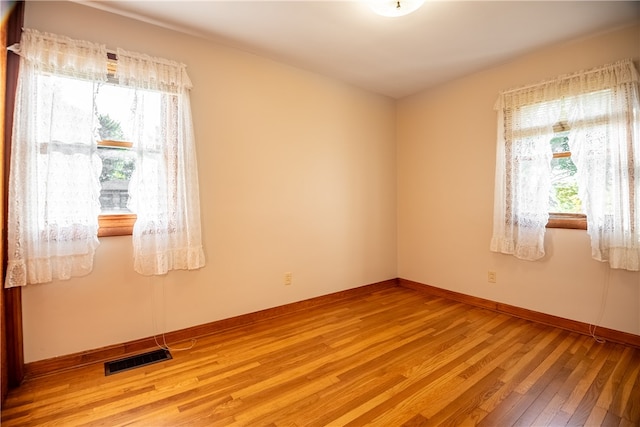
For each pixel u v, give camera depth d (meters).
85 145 2.05
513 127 2.96
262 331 2.72
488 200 3.26
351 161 3.68
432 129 3.77
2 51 1.74
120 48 2.20
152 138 2.30
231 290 2.80
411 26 2.40
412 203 4.03
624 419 1.61
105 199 2.24
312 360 2.21
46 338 2.04
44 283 2.02
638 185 2.30
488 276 3.28
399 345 2.44
